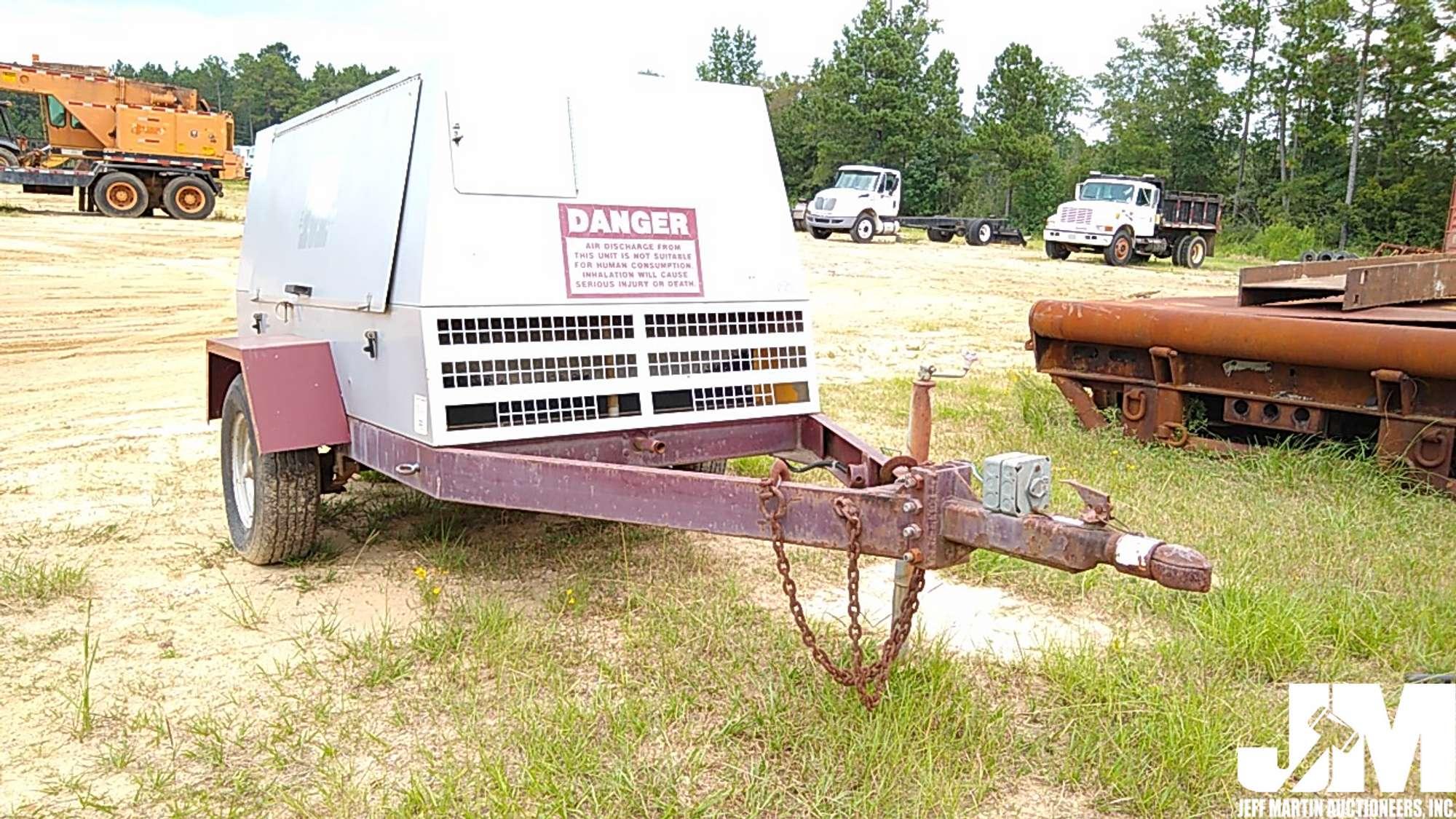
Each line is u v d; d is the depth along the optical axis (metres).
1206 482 6.88
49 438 8.41
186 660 4.35
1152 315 7.70
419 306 4.40
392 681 4.14
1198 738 3.62
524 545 5.71
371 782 3.46
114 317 14.97
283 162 6.22
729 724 3.71
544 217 4.70
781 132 70.19
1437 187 54.72
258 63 141.75
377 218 4.81
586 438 4.77
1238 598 4.73
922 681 3.95
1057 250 31.16
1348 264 8.69
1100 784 3.52
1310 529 5.86
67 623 4.71
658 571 5.33
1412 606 4.79
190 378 11.27
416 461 4.55
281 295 6.01
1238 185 65.81
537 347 4.63
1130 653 4.37
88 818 3.27
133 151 27.39
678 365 5.02
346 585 5.16
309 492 5.22
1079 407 8.49
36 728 3.80
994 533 3.17
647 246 4.96
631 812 3.29
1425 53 54.34
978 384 11.00
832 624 4.65
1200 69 68.50
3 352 12.55
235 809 3.29
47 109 27.09
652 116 5.11
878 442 8.26
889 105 63.34
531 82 4.77
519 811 3.25
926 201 63.53
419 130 4.57
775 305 5.36
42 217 25.89
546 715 3.80
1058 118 101.81
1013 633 4.69
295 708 3.94
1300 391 7.15
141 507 6.51
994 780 3.50
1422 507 6.31
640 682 4.09
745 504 3.65
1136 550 2.85
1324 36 58.59
